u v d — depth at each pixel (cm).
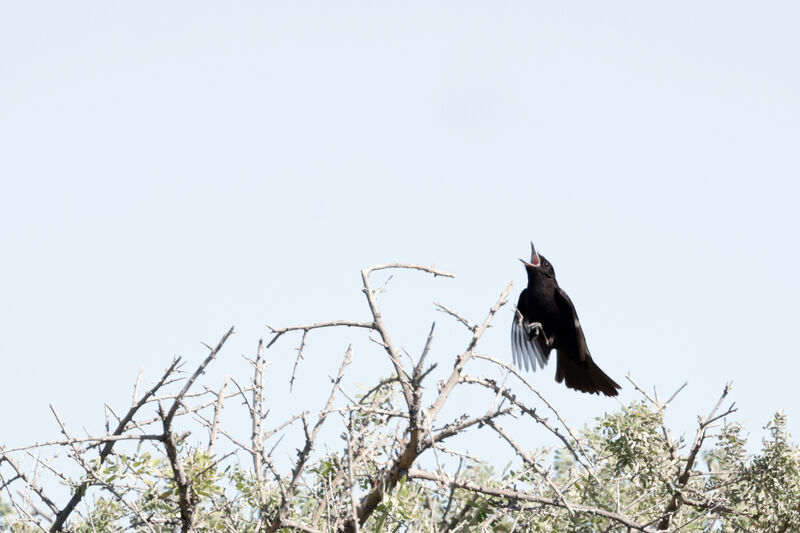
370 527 1992
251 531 1847
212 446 1914
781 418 2359
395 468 1875
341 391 1908
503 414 1814
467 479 1912
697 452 2388
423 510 1872
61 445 1761
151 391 1852
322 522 1916
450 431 1830
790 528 2306
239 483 1920
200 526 1848
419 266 1995
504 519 2136
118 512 1930
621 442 2364
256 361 1930
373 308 1925
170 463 1869
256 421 1903
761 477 2317
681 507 2372
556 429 1852
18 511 1827
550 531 2053
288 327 1881
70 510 1906
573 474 2188
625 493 2383
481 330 1895
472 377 1895
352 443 1831
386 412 1817
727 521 2355
